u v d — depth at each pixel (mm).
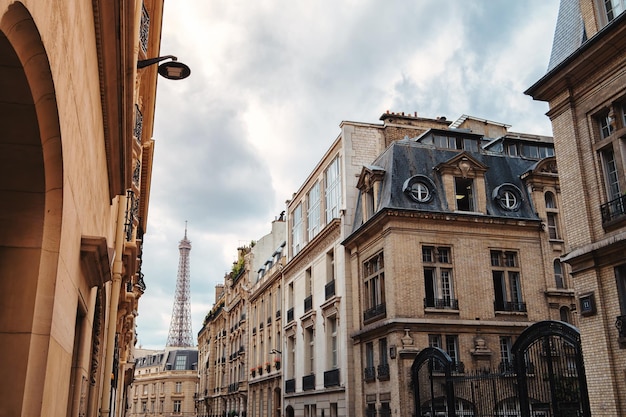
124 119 8422
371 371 24672
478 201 25828
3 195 4711
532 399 20266
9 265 4723
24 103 4055
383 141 30969
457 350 23328
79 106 5438
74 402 8375
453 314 23734
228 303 64938
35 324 4730
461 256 24641
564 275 26000
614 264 13266
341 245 28734
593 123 14570
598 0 14508
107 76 7121
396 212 24000
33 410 4645
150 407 113062
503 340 24219
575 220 14633
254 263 55531
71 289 6059
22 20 3332
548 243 26078
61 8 4105
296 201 39719
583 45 14094
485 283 24656
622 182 13508
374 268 26250
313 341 32812
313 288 33156
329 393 29031
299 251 35531
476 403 21734
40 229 4801
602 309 13406
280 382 39531
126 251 16344
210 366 72375
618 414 12664
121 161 9891
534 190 26891
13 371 4609
